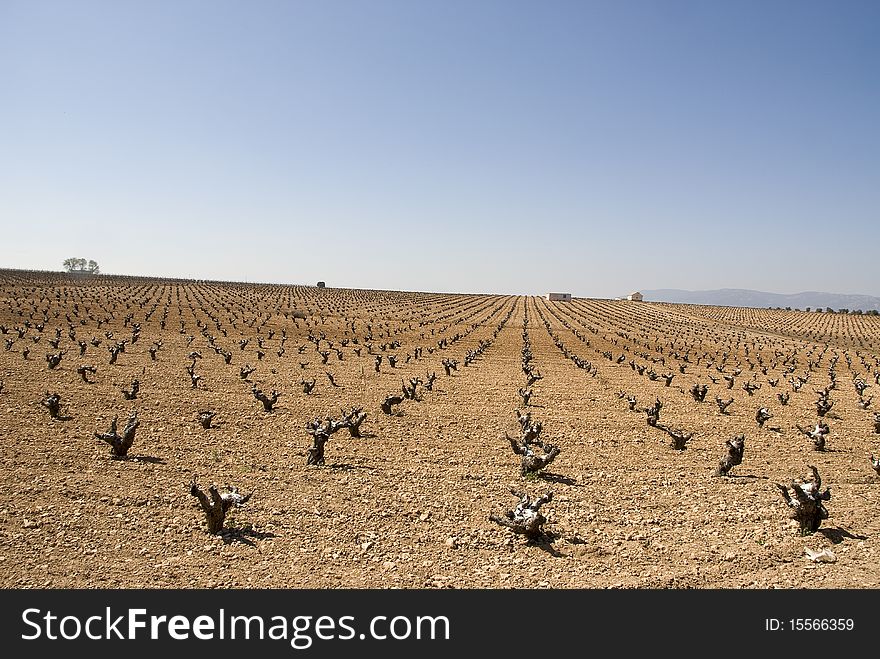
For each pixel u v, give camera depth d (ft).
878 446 86.79
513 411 104.94
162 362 142.82
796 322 485.56
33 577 38.14
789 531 50.67
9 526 45.16
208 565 40.98
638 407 114.21
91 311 257.14
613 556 44.73
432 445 78.48
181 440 74.74
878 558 45.01
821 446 81.66
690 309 588.09
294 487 58.39
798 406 124.36
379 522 50.26
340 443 77.36
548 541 47.42
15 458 62.08
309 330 256.73
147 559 41.37
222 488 56.65
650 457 76.18
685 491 61.98
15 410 83.05
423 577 40.55
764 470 71.61
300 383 126.62
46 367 120.98
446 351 211.82
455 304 493.36
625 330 338.13
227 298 397.60
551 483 63.41
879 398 141.79
